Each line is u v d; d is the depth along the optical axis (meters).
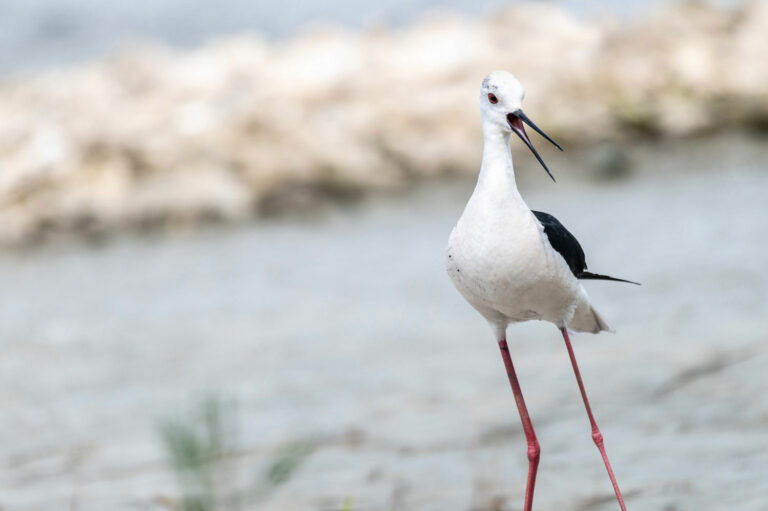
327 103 23.50
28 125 21.94
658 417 8.51
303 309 13.51
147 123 21.98
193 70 25.55
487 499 7.42
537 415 9.05
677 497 6.94
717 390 8.85
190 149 20.81
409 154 21.58
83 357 12.18
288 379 10.70
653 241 14.90
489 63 24.80
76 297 15.03
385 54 25.70
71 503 7.94
